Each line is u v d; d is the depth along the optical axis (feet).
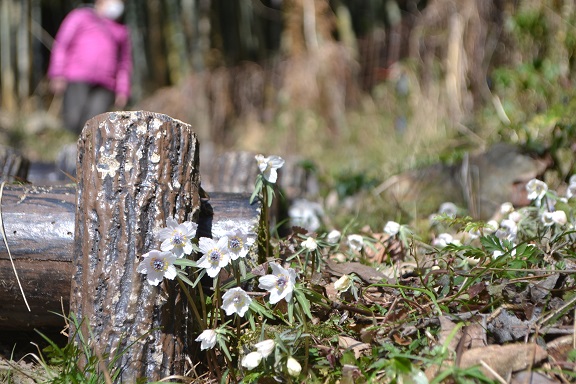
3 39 37.22
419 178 14.62
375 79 31.14
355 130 27.96
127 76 26.05
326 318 7.36
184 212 7.14
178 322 6.91
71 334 7.06
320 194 16.67
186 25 37.81
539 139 13.80
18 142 29.25
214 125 33.78
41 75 39.34
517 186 12.90
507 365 5.98
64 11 41.81
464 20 21.89
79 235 7.17
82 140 7.28
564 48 17.51
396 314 7.01
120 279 6.80
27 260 7.59
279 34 39.96
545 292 6.97
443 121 21.91
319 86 31.55
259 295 7.13
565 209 8.91
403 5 37.68
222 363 7.21
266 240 8.11
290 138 30.37
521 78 17.11
